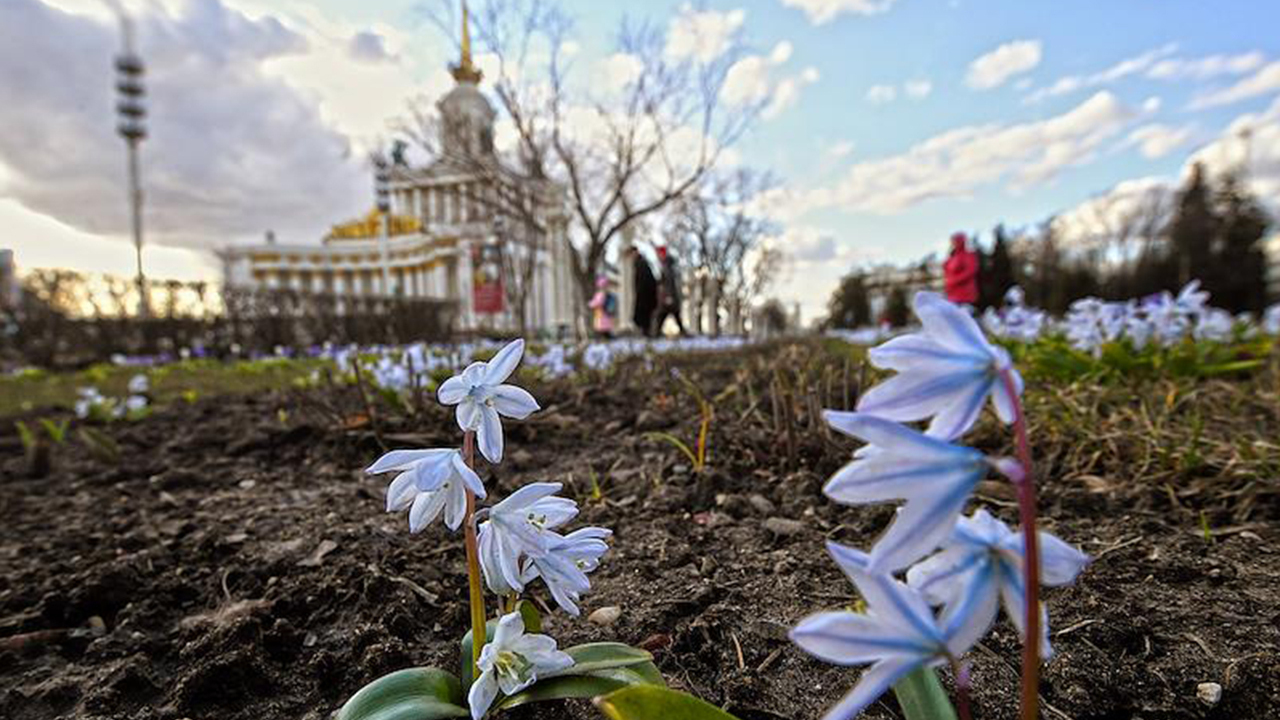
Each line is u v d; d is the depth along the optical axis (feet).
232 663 4.18
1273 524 5.76
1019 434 1.76
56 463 11.85
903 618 1.74
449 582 5.42
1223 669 3.80
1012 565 1.81
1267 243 123.03
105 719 3.98
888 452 1.71
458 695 3.29
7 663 4.70
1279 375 11.58
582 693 2.96
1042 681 3.77
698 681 3.97
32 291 40.45
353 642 4.50
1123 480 7.00
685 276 94.12
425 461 2.55
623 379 15.65
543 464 9.07
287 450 10.75
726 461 8.26
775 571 5.35
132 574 5.70
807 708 3.70
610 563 5.70
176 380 27.45
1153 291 129.90
